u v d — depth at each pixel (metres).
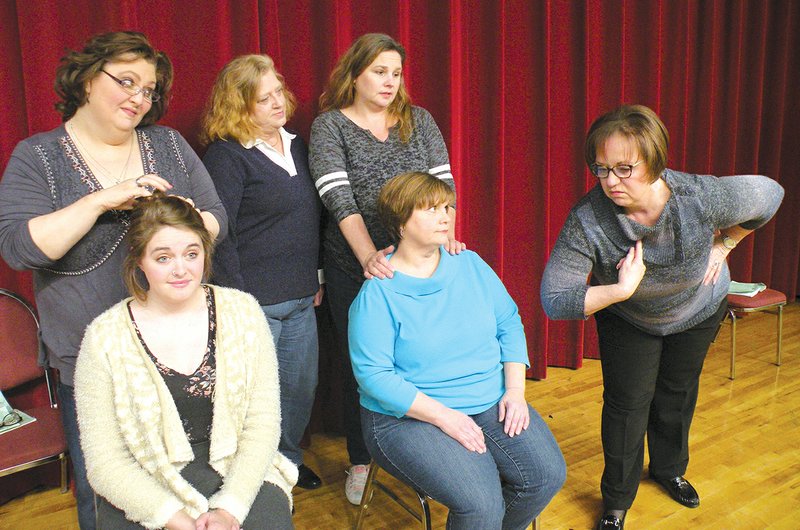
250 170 1.97
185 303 1.47
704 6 3.61
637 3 3.34
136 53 1.50
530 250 3.20
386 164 2.08
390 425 1.68
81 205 1.42
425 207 1.66
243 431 1.50
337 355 2.63
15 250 1.44
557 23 3.09
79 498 1.64
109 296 1.56
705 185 1.75
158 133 1.71
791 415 2.79
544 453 1.66
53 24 1.96
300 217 2.07
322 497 2.26
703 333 2.02
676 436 2.18
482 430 1.72
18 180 1.49
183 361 1.44
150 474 1.41
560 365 3.39
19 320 2.04
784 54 3.98
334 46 2.40
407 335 1.68
